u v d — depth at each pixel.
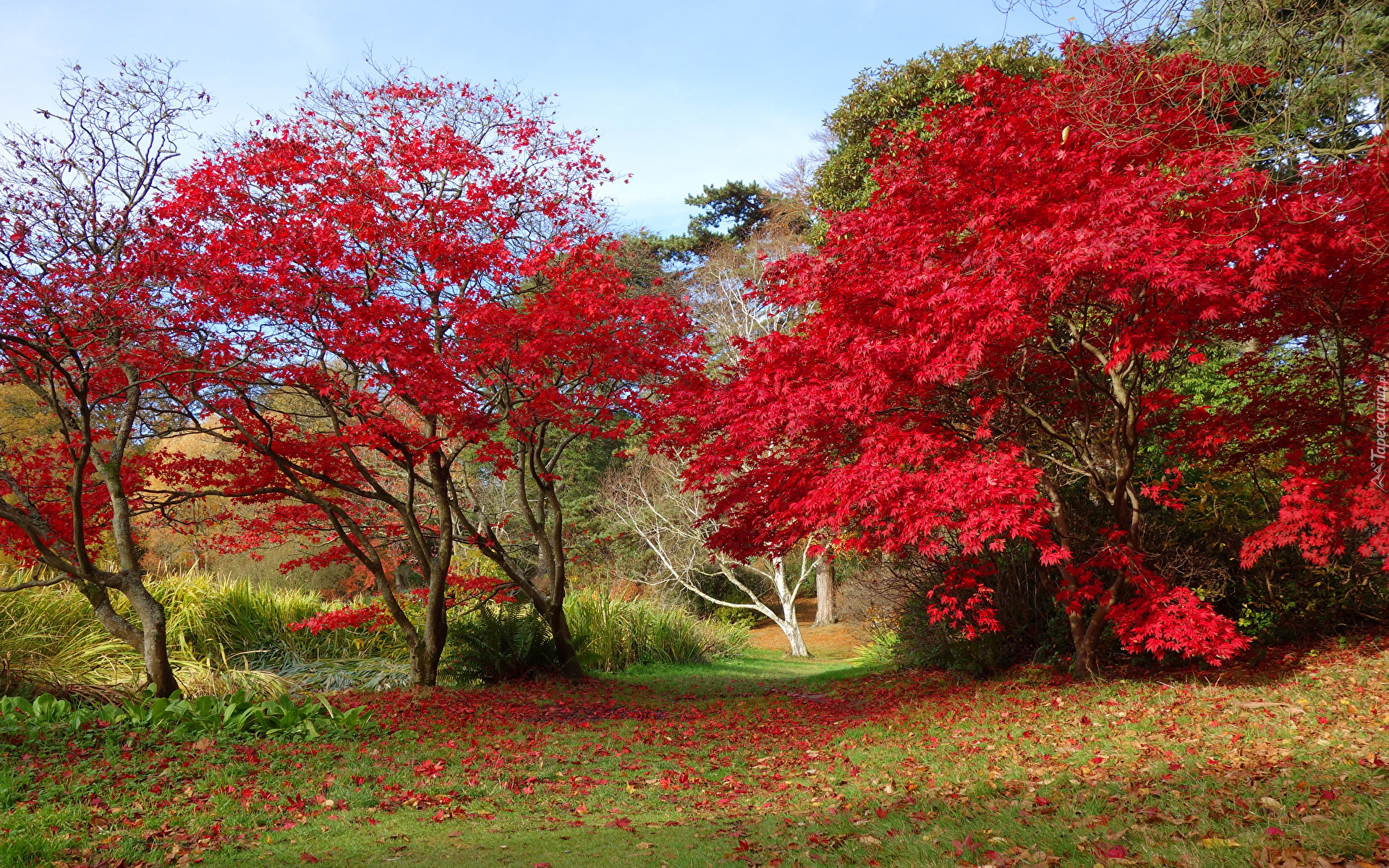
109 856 4.71
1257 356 9.78
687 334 12.34
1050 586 10.47
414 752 7.80
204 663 12.37
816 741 8.70
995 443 9.35
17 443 13.64
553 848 5.08
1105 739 7.05
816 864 4.43
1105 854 3.91
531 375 10.67
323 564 13.27
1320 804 4.37
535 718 10.09
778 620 22.47
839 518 8.70
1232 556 10.59
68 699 9.00
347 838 5.31
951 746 7.57
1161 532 10.82
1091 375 9.80
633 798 6.63
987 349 8.29
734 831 5.45
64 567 8.89
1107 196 7.19
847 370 8.61
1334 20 6.23
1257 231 7.32
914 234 8.42
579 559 26.44
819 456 10.06
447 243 10.48
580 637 16.45
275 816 5.71
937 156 8.38
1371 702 7.19
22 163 9.16
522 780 7.04
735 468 10.41
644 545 26.61
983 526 7.94
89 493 10.57
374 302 9.84
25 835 4.86
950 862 4.11
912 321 8.29
